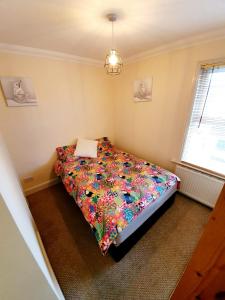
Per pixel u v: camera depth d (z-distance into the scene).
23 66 1.99
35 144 2.36
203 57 1.72
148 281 1.25
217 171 1.86
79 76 2.54
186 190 2.22
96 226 1.34
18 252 0.49
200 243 0.45
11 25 1.39
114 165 2.26
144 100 2.52
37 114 2.26
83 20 1.34
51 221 1.90
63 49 2.07
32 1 1.06
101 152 2.81
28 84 2.07
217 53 1.61
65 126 2.62
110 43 1.90
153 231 1.70
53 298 0.68
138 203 1.45
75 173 2.05
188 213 1.95
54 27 1.45
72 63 2.41
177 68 1.97
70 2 1.09
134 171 2.05
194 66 1.81
